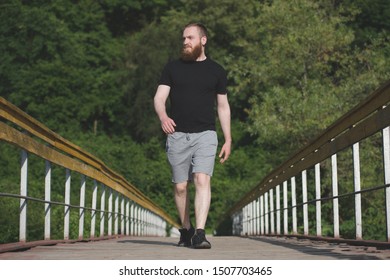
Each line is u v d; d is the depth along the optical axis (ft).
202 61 36.11
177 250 34.19
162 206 188.75
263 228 79.56
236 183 192.85
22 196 32.45
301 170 51.85
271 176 70.13
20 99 203.41
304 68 135.54
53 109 205.46
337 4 150.82
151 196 188.55
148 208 102.32
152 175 189.06
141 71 216.95
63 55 212.23
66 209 44.65
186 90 35.63
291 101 121.60
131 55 220.02
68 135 195.42
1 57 203.72
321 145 43.88
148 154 202.08
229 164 199.62
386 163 29.76
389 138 29.50
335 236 40.65
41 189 100.27
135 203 86.84
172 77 35.83
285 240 54.34
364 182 101.19
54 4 221.66
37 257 28.53
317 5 136.77
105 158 179.52
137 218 91.15
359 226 35.27
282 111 124.06
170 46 219.00
